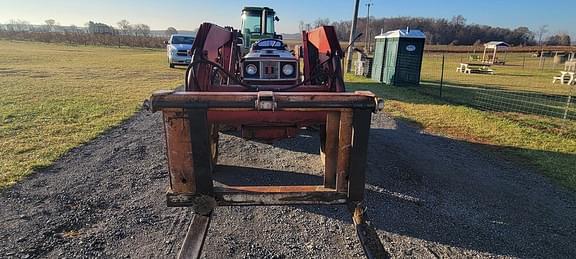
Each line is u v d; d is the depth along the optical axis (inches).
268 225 121.0
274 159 184.9
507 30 3203.7
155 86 445.1
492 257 107.2
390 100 381.7
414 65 526.0
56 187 144.8
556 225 127.0
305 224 122.3
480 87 542.6
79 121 253.8
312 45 184.9
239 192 87.0
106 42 1995.6
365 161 86.8
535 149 213.5
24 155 179.0
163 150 195.5
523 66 1171.9
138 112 291.1
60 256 101.2
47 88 404.8
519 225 126.1
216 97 79.4
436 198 145.1
